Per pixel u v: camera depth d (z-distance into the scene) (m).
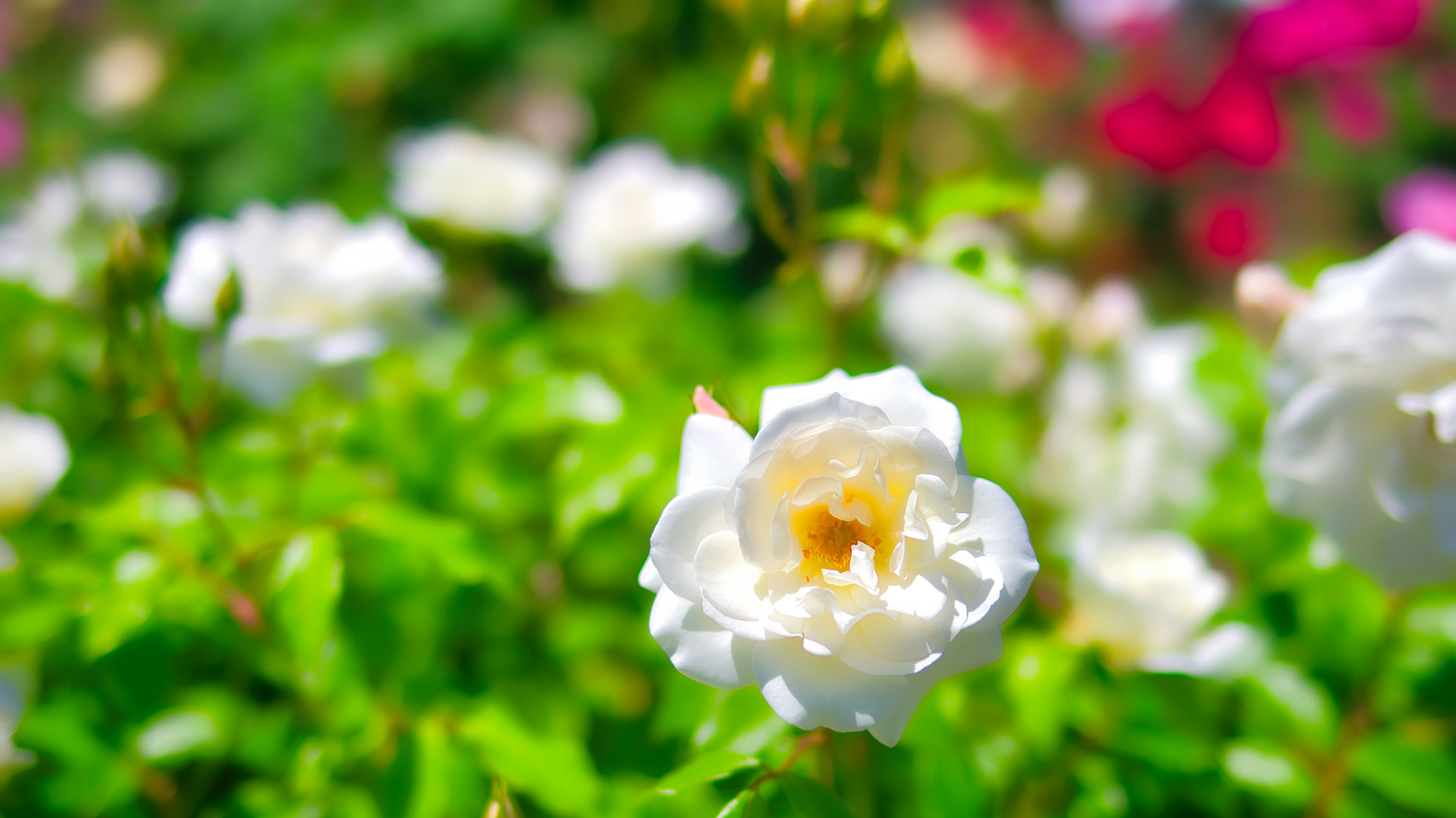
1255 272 0.58
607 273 0.86
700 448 0.49
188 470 0.61
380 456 0.65
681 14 1.52
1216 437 0.67
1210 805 0.58
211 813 0.59
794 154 0.62
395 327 0.68
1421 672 0.60
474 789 0.56
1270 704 0.58
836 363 0.66
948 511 0.48
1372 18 1.36
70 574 0.57
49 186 0.84
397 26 1.44
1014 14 1.54
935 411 0.49
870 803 0.56
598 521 0.65
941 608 0.48
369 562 0.61
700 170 1.04
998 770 0.56
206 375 0.66
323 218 0.70
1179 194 1.56
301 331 0.64
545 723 0.61
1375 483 0.55
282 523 0.59
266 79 1.45
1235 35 1.42
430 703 0.58
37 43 1.72
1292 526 0.64
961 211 0.62
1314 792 0.58
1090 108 1.55
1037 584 0.64
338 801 0.56
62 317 0.72
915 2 1.60
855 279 0.76
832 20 0.59
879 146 1.23
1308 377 0.56
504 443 0.67
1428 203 1.01
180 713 0.59
